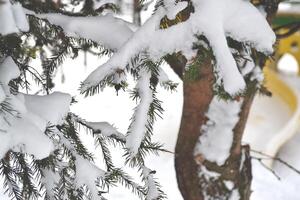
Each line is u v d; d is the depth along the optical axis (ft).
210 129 13.56
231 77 6.78
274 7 11.22
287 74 67.92
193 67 7.57
